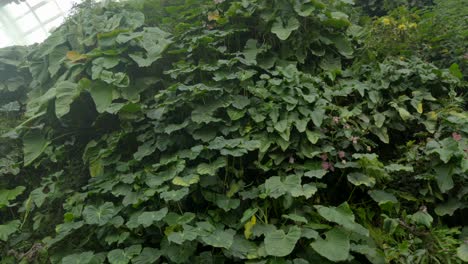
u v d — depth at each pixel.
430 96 2.79
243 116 2.70
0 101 4.32
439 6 3.82
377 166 2.36
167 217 2.17
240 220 2.31
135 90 3.10
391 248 2.08
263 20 3.30
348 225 2.00
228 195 2.42
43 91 3.75
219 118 2.67
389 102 2.82
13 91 4.28
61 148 3.18
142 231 2.29
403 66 2.98
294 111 2.63
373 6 4.61
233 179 2.55
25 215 2.99
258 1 3.28
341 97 2.94
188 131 2.66
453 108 2.67
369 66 3.13
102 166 2.90
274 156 2.56
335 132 2.63
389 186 2.48
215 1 3.42
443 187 2.22
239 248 2.09
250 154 2.67
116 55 3.16
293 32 3.23
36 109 3.29
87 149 3.06
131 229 2.23
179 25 3.37
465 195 2.23
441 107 2.78
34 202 2.99
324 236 2.18
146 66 3.13
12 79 4.30
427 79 2.80
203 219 2.30
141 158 2.64
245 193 2.38
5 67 4.32
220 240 2.00
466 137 2.41
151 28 3.40
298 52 3.23
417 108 2.70
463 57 3.19
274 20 3.22
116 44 3.24
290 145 2.56
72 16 3.76
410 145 2.60
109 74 3.00
